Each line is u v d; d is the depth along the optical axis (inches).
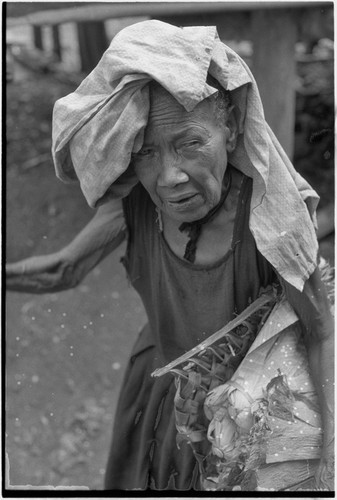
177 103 80.7
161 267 95.3
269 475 89.6
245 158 87.1
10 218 193.6
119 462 108.9
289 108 168.6
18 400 159.8
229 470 89.7
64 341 172.1
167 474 103.0
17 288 108.3
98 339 172.7
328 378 89.7
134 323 176.2
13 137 213.6
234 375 90.0
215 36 83.1
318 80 213.8
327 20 170.6
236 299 93.3
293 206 86.2
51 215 196.5
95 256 106.6
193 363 94.1
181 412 94.0
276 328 89.6
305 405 89.6
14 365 165.9
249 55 200.7
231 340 93.0
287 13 165.3
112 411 157.6
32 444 150.2
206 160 82.4
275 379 89.1
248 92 84.7
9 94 226.5
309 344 91.5
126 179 88.0
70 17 170.2
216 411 89.0
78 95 85.3
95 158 82.6
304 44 225.5
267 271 91.4
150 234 95.5
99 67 84.0
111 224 104.7
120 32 83.1
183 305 95.3
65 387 162.7
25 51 243.6
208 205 85.0
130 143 80.7
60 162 87.6
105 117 81.4
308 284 88.6
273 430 88.6
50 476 143.6
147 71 78.7
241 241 89.9
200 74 79.2
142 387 106.9
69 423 154.6
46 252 189.5
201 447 95.6
